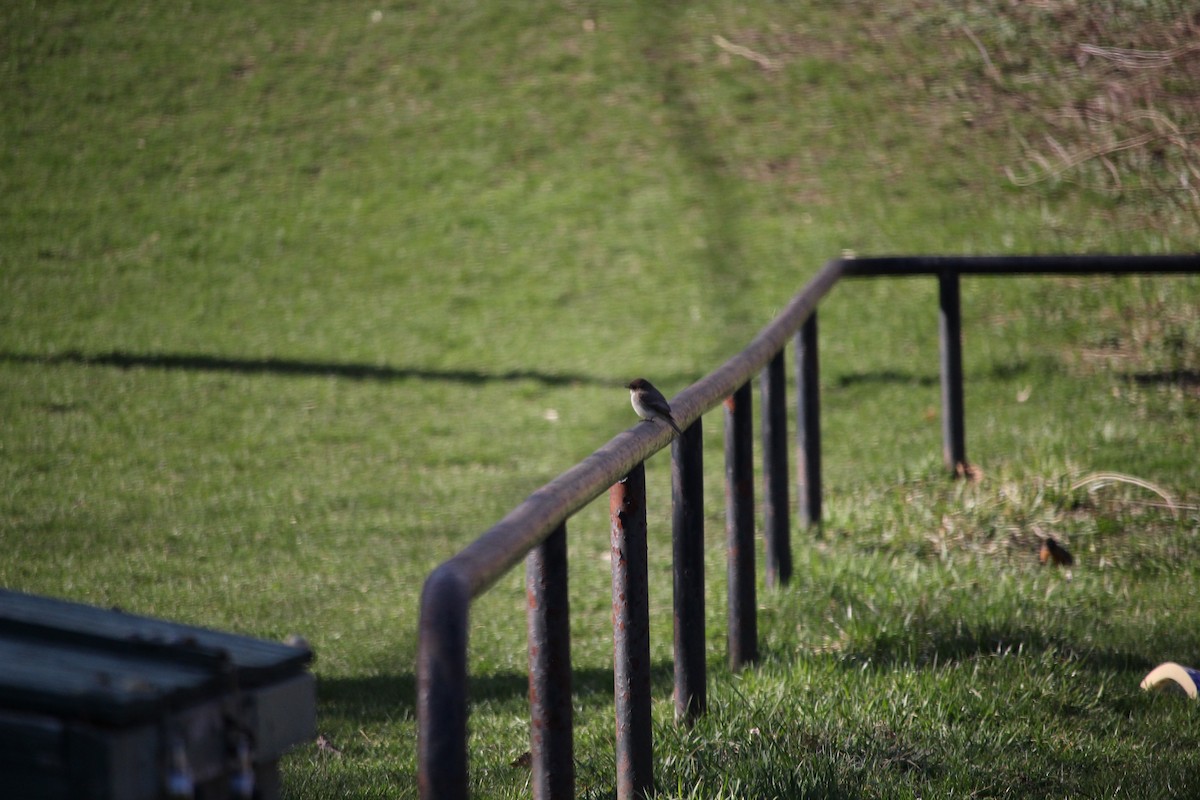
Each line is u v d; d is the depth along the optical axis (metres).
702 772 16.05
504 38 72.25
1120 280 49.00
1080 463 34.19
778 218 56.66
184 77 69.69
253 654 8.52
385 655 25.56
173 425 42.41
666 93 66.62
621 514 14.86
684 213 57.69
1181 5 64.88
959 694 19.17
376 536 33.75
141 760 7.33
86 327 50.12
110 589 29.25
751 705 18.69
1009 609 23.66
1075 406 40.28
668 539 33.75
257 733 8.29
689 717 18.17
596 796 16.20
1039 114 60.81
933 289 50.69
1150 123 58.31
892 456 37.06
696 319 50.16
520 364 47.88
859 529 30.52
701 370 46.38
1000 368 44.31
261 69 70.25
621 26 72.50
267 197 60.53
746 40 70.12
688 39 70.94
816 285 28.52
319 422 43.09
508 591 31.09
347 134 65.19
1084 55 64.00
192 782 7.64
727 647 23.73
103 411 43.25
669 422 15.59
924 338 47.09
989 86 63.53
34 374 46.09
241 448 40.75
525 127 65.00
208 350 48.66
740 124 63.72
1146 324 45.84
